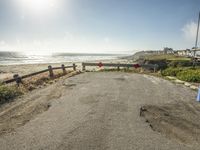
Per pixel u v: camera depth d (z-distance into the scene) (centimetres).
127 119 593
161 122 572
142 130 514
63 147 421
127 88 1096
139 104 761
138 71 2244
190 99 859
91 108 701
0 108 700
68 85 1183
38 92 977
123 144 436
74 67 2330
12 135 479
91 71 2266
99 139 459
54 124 548
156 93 971
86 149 413
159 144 439
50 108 699
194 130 518
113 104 755
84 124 550
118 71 2269
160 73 1886
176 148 423
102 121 573
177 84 1282
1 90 858
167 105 754
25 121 572
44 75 1595
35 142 444
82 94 927
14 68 3628
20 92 944
